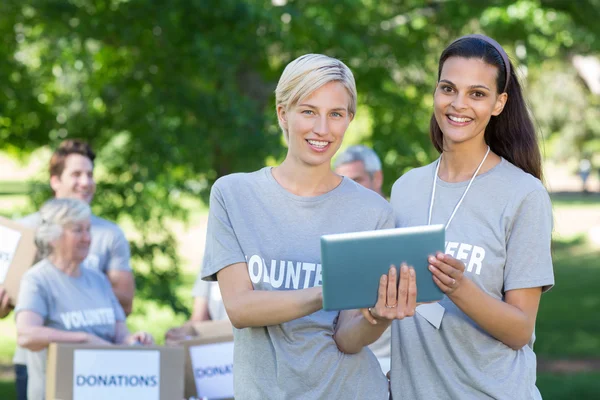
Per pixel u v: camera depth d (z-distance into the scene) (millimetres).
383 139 11391
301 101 3096
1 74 10328
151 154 9945
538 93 45281
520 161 3412
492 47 3293
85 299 5020
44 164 10602
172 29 9578
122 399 4621
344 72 3117
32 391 5008
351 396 3160
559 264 23359
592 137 46781
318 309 2979
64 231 4965
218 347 5164
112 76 10398
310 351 3119
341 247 2811
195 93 9977
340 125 3127
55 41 10086
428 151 11555
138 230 10336
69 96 10625
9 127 10602
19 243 5078
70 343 4703
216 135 9938
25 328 4738
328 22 10477
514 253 3223
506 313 3098
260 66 10516
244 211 3193
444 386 3275
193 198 10422
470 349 3242
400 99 11547
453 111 3279
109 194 10000
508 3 11617
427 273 2883
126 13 9539
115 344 5133
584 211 36500
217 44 9531
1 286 5066
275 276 3133
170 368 4711
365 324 3043
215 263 3184
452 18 11750
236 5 9227
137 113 9984
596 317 15852
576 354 12797
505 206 3252
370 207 3236
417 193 3479
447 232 3314
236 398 3229
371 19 11375
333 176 3266
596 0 12469
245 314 3064
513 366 3236
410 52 11602
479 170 3365
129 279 5820
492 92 3271
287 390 3100
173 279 10594
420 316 3312
